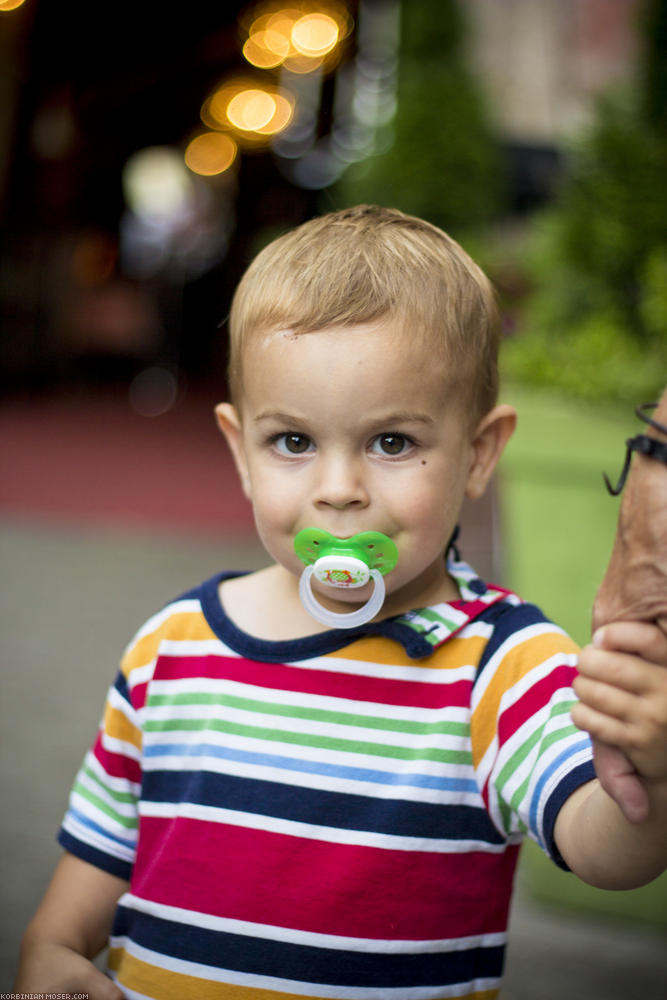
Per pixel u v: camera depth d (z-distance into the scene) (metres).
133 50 12.09
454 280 1.22
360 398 1.11
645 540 0.82
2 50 8.95
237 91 13.82
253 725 1.21
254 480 1.20
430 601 1.25
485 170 4.41
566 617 2.52
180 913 1.17
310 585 1.15
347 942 1.12
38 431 9.06
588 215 3.13
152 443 8.90
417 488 1.14
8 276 10.07
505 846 1.19
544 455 2.49
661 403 0.84
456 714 1.17
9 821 2.57
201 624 1.30
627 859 0.93
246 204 14.85
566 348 2.94
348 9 10.59
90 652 3.79
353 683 1.20
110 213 13.16
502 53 5.71
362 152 5.11
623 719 0.82
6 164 9.52
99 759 1.32
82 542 5.43
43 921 1.27
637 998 2.07
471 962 1.17
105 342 12.33
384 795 1.15
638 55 3.29
